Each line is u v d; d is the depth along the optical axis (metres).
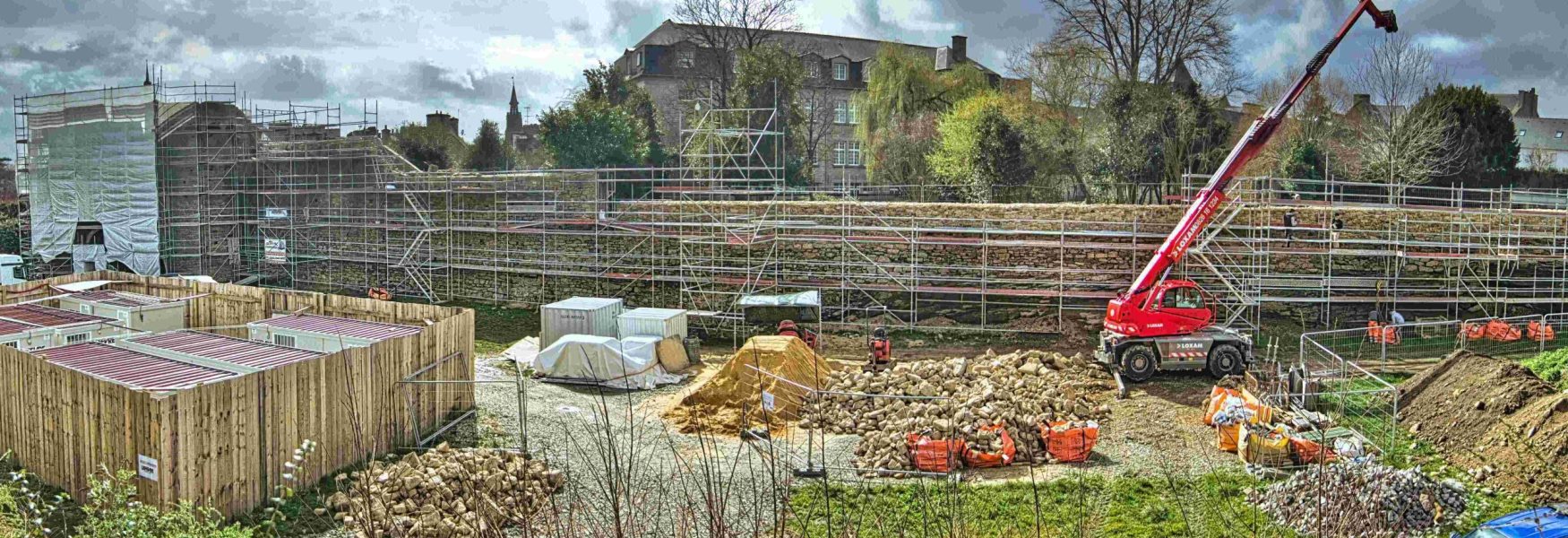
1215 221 29.80
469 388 21.73
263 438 15.98
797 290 32.50
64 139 42.50
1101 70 44.91
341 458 17.56
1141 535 15.13
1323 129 47.94
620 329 28.31
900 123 50.44
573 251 35.84
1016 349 29.17
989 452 18.55
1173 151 41.44
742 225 32.78
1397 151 43.03
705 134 46.78
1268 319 30.64
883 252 32.28
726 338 31.56
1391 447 18.83
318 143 41.53
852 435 20.59
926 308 31.88
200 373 17.55
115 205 41.75
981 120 43.16
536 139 76.19
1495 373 19.50
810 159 57.38
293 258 41.94
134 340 20.97
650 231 34.38
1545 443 16.94
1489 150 46.16
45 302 28.62
